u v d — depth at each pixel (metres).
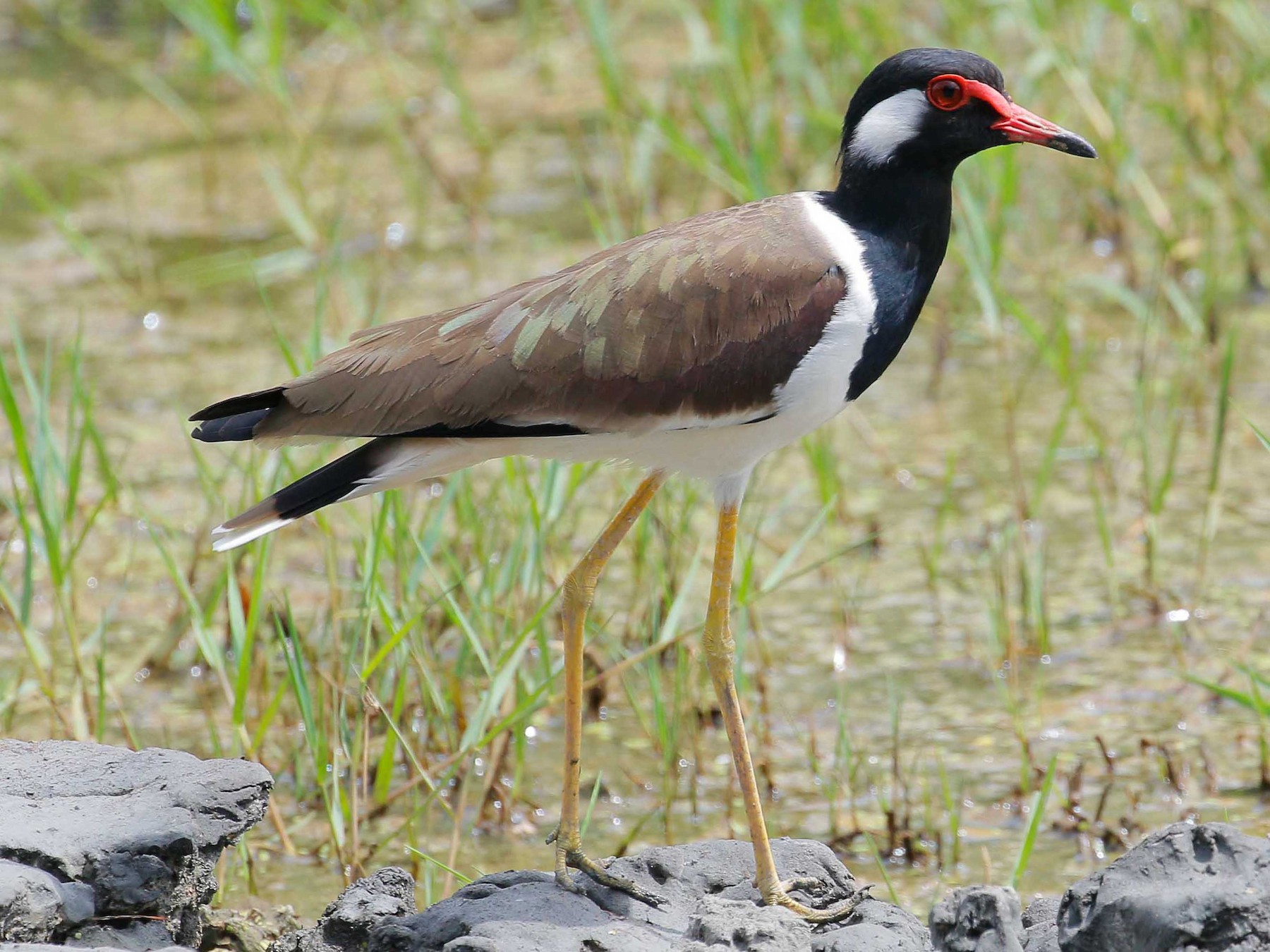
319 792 10.46
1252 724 10.91
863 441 14.53
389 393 8.03
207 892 7.88
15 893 7.06
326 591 12.47
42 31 23.78
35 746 8.45
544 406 8.03
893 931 7.29
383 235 17.41
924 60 8.47
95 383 13.71
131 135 20.58
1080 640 11.84
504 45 22.34
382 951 7.46
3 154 19.56
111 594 12.60
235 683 10.46
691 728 10.56
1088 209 16.92
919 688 11.45
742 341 8.08
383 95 20.88
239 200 18.75
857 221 8.48
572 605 8.13
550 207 18.20
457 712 10.77
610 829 10.18
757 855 7.84
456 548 12.10
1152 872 6.97
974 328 15.95
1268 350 15.25
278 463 11.38
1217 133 16.45
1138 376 14.27
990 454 14.16
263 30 19.19
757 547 13.06
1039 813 8.95
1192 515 13.22
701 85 19.53
